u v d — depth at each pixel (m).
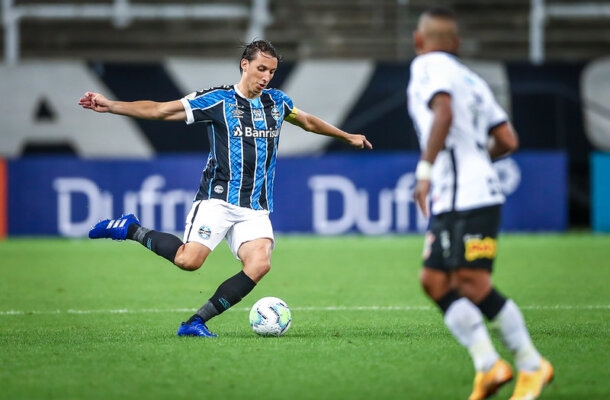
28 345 22.25
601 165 61.47
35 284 37.69
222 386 17.44
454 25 17.47
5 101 60.88
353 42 75.81
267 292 34.88
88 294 34.50
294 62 61.25
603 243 54.91
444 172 16.80
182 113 23.05
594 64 62.59
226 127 23.33
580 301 31.56
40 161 59.53
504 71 62.47
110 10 74.94
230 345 21.89
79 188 59.44
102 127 61.22
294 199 60.12
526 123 62.53
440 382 17.67
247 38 75.19
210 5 76.00
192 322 23.47
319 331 24.55
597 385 17.39
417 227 60.62
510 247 52.78
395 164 60.31
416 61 17.27
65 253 51.22
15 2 74.94
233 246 23.84
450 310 16.44
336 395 16.67
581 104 62.66
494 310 16.66
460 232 16.62
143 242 23.78
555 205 61.25
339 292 34.81
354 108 61.59
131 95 60.84
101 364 19.59
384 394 16.72
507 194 61.09
